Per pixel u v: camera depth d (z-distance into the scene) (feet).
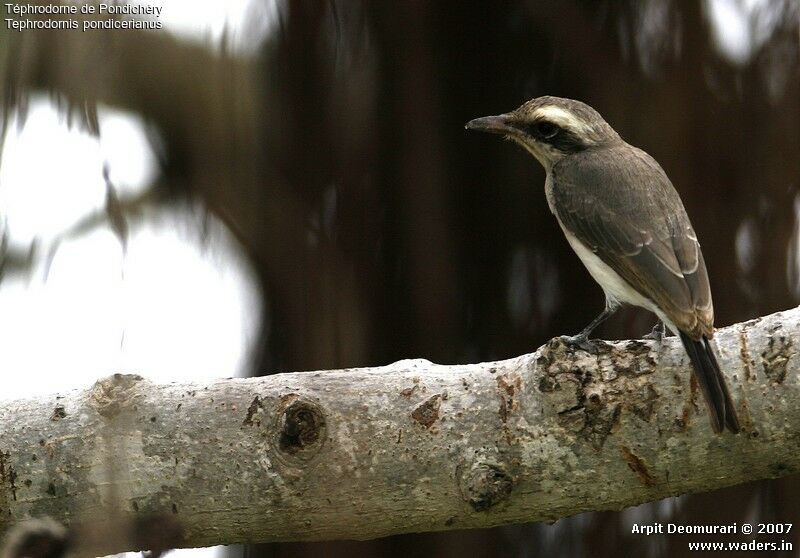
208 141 40.73
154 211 41.52
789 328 27.02
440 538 42.42
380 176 42.55
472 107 43.16
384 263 42.60
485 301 43.68
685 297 32.14
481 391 27.35
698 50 42.04
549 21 42.39
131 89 38.96
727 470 26.86
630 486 26.94
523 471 26.91
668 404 26.48
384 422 27.20
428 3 42.11
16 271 32.96
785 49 42.06
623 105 42.34
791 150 42.09
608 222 34.58
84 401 27.63
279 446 26.91
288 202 42.04
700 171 42.32
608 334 43.57
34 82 30.58
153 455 27.12
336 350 41.78
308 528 27.45
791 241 42.39
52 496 27.17
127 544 26.45
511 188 43.37
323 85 41.70
